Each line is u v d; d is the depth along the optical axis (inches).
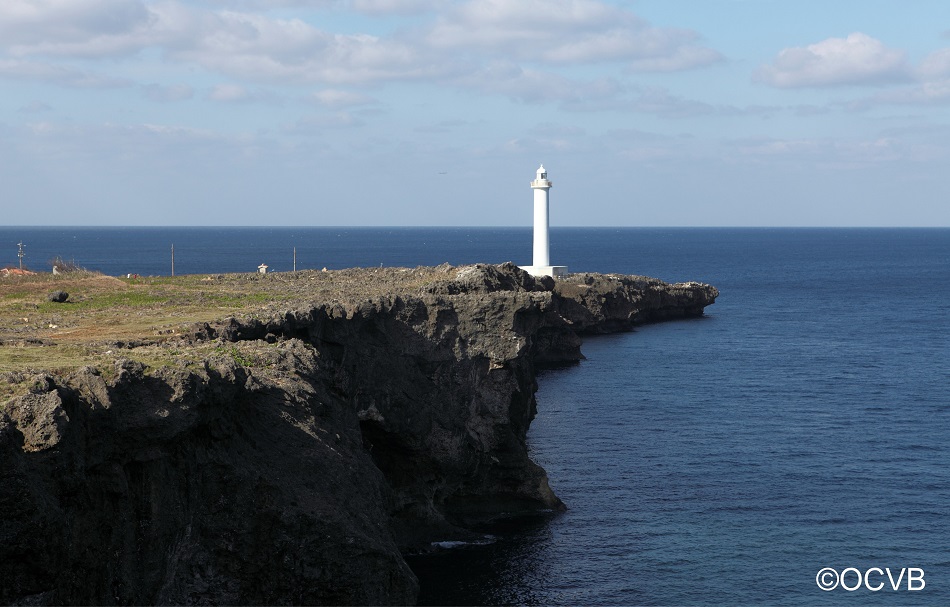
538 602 1998.0
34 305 2819.9
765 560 2199.8
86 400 1218.0
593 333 6491.1
